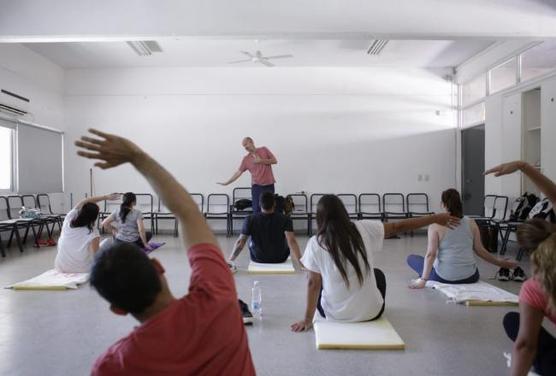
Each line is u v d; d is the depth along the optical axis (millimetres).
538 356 1684
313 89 8047
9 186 6605
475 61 7391
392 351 2318
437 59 7637
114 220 4977
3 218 6188
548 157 5500
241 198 7980
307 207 8039
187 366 780
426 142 8117
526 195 5645
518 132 6145
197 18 4492
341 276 2500
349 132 8078
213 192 8023
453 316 2910
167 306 833
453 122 8133
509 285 3721
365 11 4508
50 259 5113
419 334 2580
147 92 8000
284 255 4461
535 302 1408
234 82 8016
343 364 2166
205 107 8016
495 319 2842
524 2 4527
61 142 7941
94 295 3467
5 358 2283
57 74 7789
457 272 3521
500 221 5508
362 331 2455
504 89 6480
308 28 4508
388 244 6375
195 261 911
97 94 8008
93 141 917
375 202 8070
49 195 7516
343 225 2410
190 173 8016
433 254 3588
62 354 2336
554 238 1353
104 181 8016
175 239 6941
